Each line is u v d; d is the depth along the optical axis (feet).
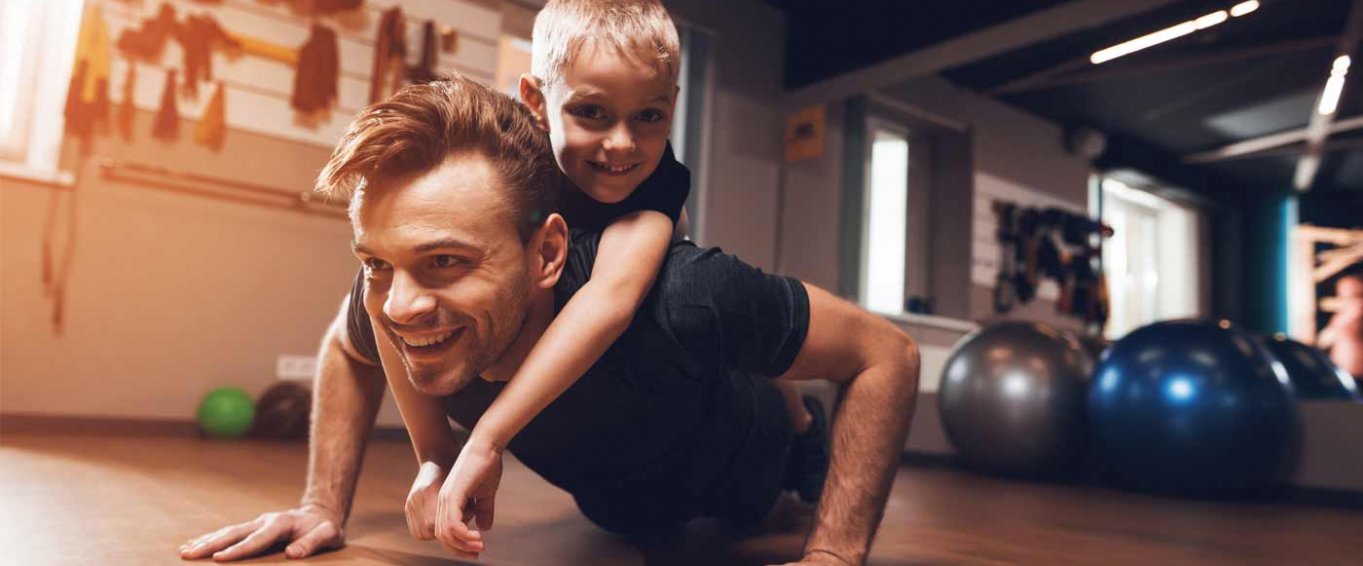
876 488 3.26
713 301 2.92
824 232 18.31
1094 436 10.10
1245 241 31.35
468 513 2.68
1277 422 8.96
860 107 18.85
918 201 21.24
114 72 10.69
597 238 3.07
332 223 12.23
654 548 4.44
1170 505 8.61
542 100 3.33
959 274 20.68
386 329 2.66
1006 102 22.11
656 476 3.88
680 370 3.07
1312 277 30.35
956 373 11.31
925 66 15.96
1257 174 29.55
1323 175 29.35
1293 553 5.62
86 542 3.63
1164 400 9.25
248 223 11.58
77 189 10.43
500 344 2.68
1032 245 21.67
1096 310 22.76
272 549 3.55
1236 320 31.04
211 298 11.27
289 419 10.80
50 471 6.36
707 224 16.35
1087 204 23.91
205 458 7.99
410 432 3.22
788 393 5.01
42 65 10.19
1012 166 22.06
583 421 3.26
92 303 10.50
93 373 10.46
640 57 3.04
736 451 4.13
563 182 3.25
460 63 13.24
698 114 16.55
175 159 11.02
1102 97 21.98
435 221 2.43
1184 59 19.11
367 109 2.53
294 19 11.98
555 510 5.81
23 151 10.04
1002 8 13.88
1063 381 10.55
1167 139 25.75
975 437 10.99
